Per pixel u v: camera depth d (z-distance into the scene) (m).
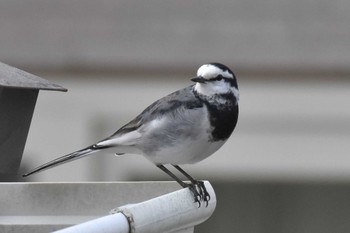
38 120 15.48
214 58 15.07
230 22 15.52
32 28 15.43
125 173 15.24
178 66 15.11
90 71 15.22
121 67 15.16
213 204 6.83
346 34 15.38
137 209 5.58
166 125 7.65
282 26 15.46
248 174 15.37
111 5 15.77
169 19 15.56
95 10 15.69
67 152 15.48
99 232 5.19
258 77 15.08
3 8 15.70
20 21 15.52
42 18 15.57
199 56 15.16
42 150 15.48
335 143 15.30
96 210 7.22
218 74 7.77
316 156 15.33
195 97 7.77
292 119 15.27
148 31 15.44
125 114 15.43
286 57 15.11
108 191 7.26
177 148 7.66
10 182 7.56
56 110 15.45
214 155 15.26
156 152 7.72
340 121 15.23
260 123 15.24
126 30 15.43
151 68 15.14
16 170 7.99
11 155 7.91
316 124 15.26
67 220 6.91
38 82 7.81
